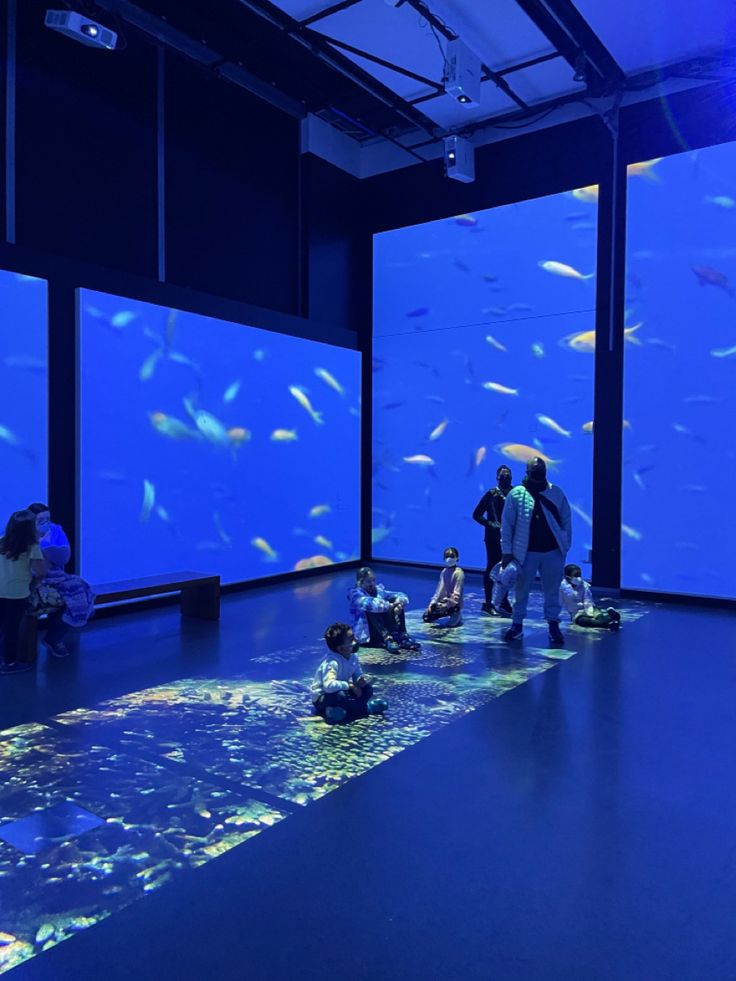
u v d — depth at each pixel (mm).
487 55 8141
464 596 8539
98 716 4352
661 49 7859
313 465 9953
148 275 8188
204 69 8719
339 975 2129
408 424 10641
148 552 7676
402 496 10727
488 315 9836
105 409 7203
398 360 10711
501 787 3398
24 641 5590
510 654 5820
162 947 2256
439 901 2496
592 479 8984
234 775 3521
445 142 9297
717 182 7988
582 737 4027
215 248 9008
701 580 8102
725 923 2371
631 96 8555
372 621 5992
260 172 9633
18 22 6938
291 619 7203
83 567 7043
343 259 10844
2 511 6422
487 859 2770
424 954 2221
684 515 8211
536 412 9453
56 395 6898
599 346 8906
